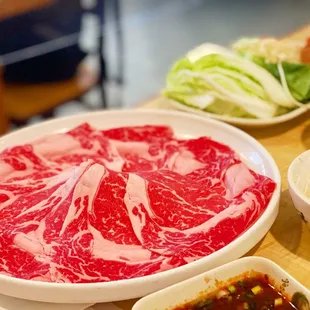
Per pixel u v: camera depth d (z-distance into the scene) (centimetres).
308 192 123
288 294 102
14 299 111
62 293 105
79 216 124
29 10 327
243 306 102
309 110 176
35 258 116
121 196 127
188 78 174
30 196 136
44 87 344
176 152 153
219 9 583
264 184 129
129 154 156
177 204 128
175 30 539
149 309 99
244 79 168
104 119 172
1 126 290
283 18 555
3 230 124
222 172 142
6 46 342
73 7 358
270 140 164
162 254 114
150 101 192
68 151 154
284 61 171
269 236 126
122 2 586
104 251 116
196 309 102
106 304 112
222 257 110
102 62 387
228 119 166
